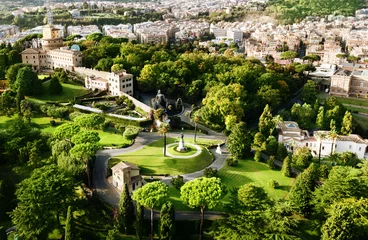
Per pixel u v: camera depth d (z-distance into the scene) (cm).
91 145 17825
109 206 15900
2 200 15775
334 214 13425
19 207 14162
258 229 12950
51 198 14188
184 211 15838
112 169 17600
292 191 15838
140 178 17338
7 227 15150
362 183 15425
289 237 12644
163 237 14050
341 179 15100
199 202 13612
